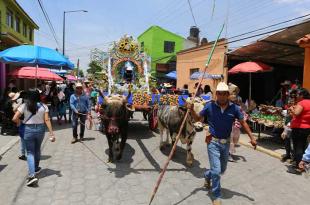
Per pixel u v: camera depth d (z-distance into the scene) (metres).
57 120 14.87
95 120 14.19
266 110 10.49
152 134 11.53
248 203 5.66
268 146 10.21
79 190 5.96
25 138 6.10
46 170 7.05
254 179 7.02
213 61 18.53
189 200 5.66
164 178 6.77
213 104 5.40
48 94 13.76
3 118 10.85
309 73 9.39
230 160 8.38
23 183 6.22
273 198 5.96
